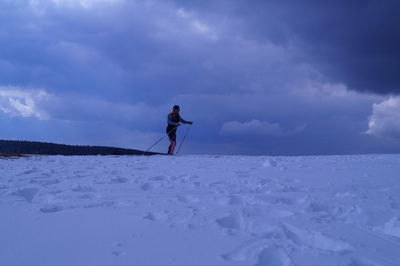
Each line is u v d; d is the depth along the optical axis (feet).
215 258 5.13
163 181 12.91
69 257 5.10
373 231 6.51
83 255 5.18
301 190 10.77
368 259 5.15
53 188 11.05
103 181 12.75
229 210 8.02
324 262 5.02
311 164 19.26
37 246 5.57
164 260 5.02
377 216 7.20
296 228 6.60
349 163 19.56
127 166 19.34
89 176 14.38
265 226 6.84
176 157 27.76
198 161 22.97
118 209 8.17
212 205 8.66
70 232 6.30
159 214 7.71
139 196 9.86
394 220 6.65
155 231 6.38
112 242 5.76
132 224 6.83
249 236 6.15
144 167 18.71
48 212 7.97
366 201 8.89
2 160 22.49
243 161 22.47
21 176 13.94
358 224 6.98
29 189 10.61
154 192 10.53
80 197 9.65
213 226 6.72
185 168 18.17
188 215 7.52
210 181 12.87
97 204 8.71
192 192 10.54
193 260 5.05
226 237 6.07
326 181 12.59
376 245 5.75
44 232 6.30
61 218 7.29
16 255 5.18
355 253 5.41
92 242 5.77
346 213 7.76
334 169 16.49
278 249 5.46
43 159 24.41
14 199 9.30
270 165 19.06
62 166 18.89
